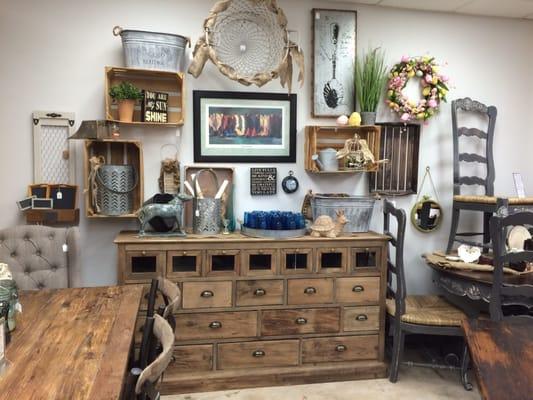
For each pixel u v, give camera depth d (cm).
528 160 344
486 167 332
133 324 159
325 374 271
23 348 136
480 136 322
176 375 255
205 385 255
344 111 308
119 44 278
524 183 344
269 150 302
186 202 291
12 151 271
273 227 262
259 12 275
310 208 304
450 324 262
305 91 305
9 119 269
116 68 260
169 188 287
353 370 274
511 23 334
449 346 318
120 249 246
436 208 327
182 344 255
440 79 315
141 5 280
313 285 267
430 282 333
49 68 272
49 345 139
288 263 266
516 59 337
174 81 286
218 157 296
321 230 268
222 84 294
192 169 292
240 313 260
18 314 160
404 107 312
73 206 273
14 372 120
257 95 297
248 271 260
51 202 268
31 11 269
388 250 291
